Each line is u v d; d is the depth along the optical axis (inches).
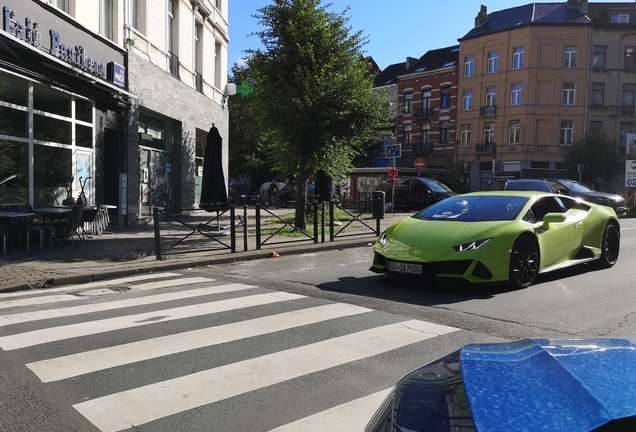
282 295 267.1
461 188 1723.7
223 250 434.6
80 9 518.0
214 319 219.5
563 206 323.3
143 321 217.0
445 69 1911.9
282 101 568.1
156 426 124.4
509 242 267.7
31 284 294.8
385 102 599.2
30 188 457.7
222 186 526.3
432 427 53.0
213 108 927.7
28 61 426.9
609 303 246.2
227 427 123.9
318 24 584.1
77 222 441.7
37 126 467.8
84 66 494.6
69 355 174.7
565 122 1683.1
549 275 319.3
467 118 1847.9
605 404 48.7
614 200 759.7
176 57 759.1
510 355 65.9
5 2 395.2
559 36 1667.1
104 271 329.4
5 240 393.7
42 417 129.3
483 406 51.6
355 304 245.4
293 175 684.1
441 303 246.4
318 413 131.0
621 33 1663.4
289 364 165.3
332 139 587.2
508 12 1802.4
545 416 48.5
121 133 602.5
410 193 1007.0
